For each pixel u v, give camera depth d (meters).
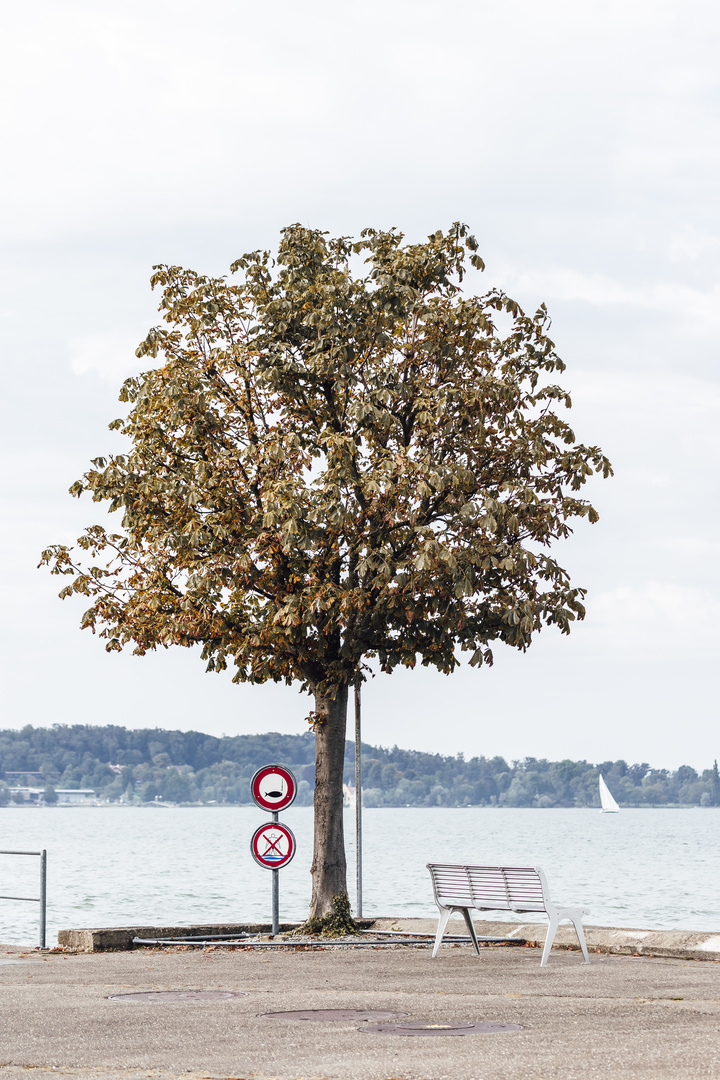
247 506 22.42
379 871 72.44
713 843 133.12
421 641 22.36
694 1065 9.66
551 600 22.80
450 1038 11.18
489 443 23.03
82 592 23.14
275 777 21.27
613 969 16.95
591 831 191.62
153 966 17.72
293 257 23.50
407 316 22.75
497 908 18.23
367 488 20.86
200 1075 9.59
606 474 23.25
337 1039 11.23
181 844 126.50
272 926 22.12
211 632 22.48
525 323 23.47
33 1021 12.36
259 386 22.67
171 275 23.64
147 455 22.89
